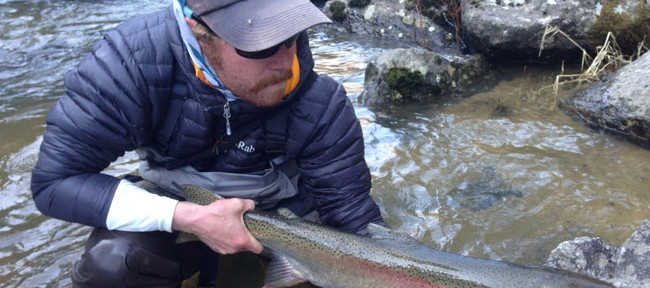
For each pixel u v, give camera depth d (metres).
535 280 0.81
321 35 2.62
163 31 0.80
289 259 0.93
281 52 0.73
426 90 1.83
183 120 0.84
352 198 0.94
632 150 1.42
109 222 0.81
